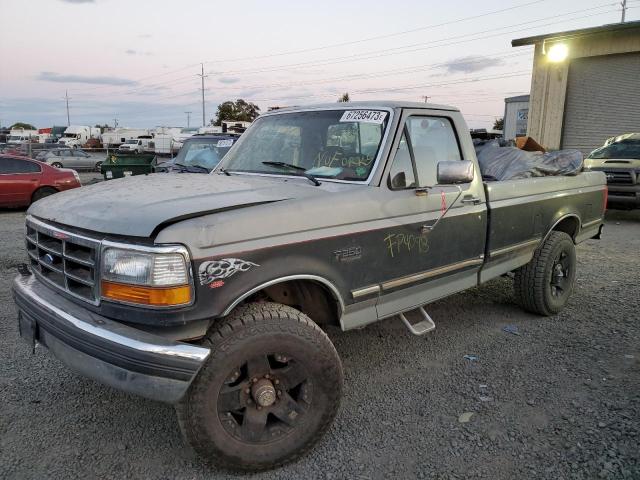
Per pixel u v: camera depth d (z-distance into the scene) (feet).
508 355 13.98
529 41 58.80
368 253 10.48
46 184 43.37
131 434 10.23
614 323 16.33
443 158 12.98
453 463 9.37
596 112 57.52
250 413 8.95
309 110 13.21
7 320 16.11
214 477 9.01
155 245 7.88
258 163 12.99
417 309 12.75
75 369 8.63
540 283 16.29
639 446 9.70
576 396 11.68
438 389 12.11
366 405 11.40
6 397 11.51
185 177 11.87
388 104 11.98
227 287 8.36
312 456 9.61
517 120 95.45
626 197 36.91
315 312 10.71
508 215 14.43
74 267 9.14
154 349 7.82
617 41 54.24
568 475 8.98
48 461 9.33
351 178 11.19
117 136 171.73
